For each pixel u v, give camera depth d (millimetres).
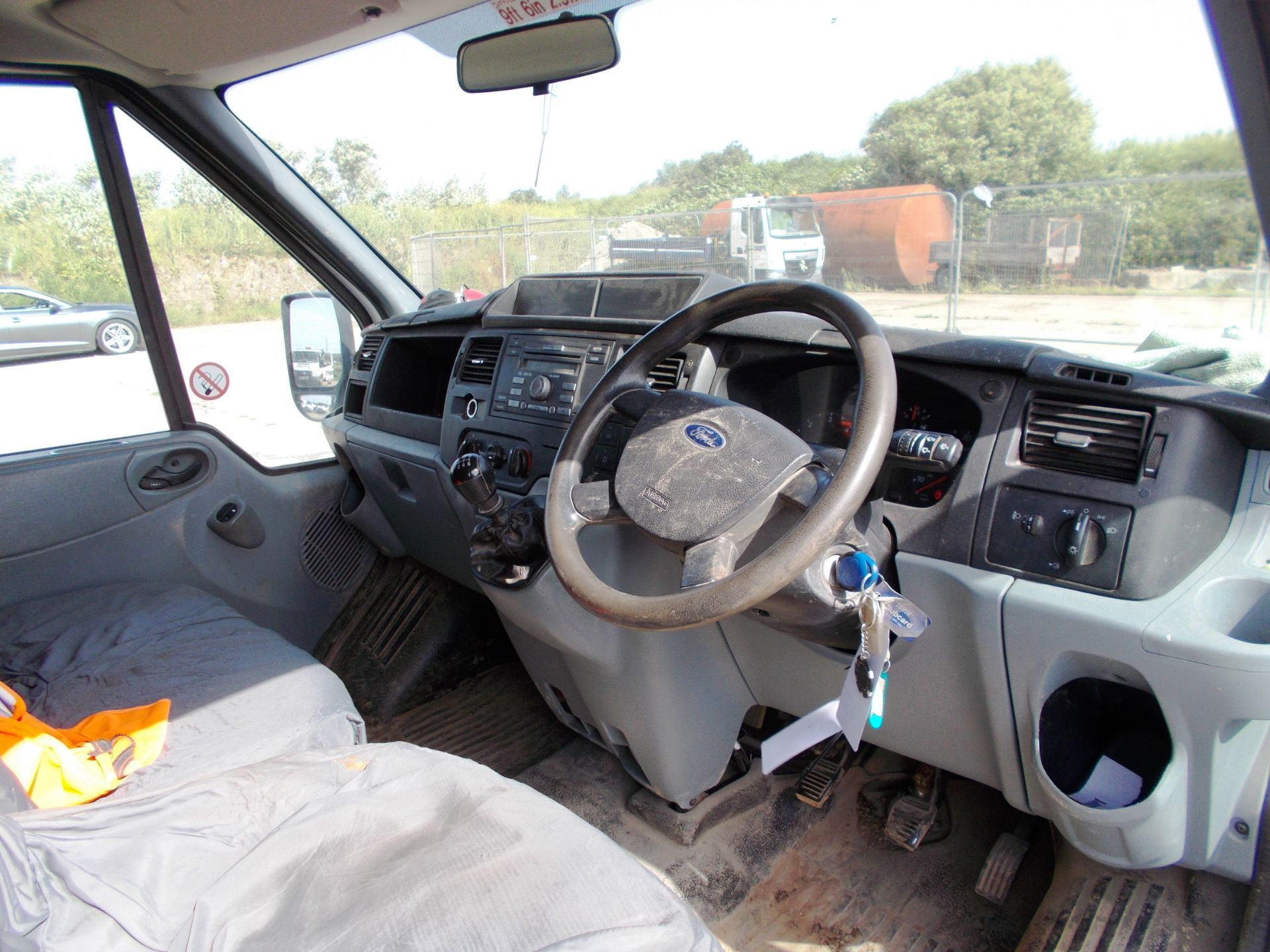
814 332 1442
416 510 2191
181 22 1767
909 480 1371
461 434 1877
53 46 1854
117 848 785
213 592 2334
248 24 1789
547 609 1432
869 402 997
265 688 1448
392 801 892
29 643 1709
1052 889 1396
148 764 1214
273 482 2449
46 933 646
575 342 1672
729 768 1909
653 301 1663
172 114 2180
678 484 1082
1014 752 1307
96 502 2100
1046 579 1200
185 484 2258
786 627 1180
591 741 2029
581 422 1249
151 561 2205
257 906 742
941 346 1317
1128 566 1141
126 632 1714
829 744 1885
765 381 1632
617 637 1506
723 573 999
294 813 881
